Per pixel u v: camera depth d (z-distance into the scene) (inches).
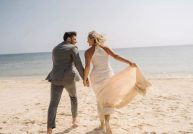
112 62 1776.6
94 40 186.4
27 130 215.0
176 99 324.2
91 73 189.6
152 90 406.3
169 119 231.9
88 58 186.7
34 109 300.7
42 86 551.5
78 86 501.4
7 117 265.9
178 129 203.0
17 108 314.2
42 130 213.6
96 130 205.9
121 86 187.2
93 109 281.0
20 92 471.5
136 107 282.5
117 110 269.3
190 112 254.7
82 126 217.6
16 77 1065.5
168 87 439.8
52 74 190.5
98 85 185.8
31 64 2551.7
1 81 751.7
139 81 195.2
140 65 1505.9
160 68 1202.0
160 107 280.2
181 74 826.2
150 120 230.1
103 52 185.9
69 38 195.3
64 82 189.0
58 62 190.2
